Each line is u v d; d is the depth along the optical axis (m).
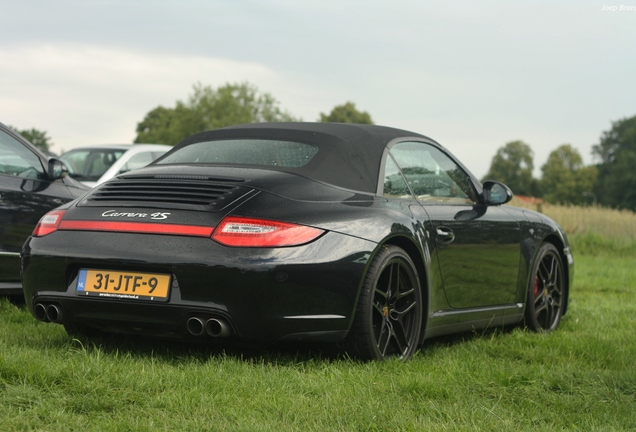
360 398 3.21
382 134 4.67
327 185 4.07
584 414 3.18
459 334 5.40
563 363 4.31
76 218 3.94
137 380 3.21
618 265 14.80
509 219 5.41
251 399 3.14
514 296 5.45
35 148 6.01
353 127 4.62
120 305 3.74
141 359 3.80
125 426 2.68
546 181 138.88
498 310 5.23
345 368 3.79
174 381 3.28
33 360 3.43
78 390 3.05
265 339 3.67
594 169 135.00
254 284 3.57
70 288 3.87
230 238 3.62
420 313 4.34
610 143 117.19
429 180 4.84
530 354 4.57
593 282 10.23
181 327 3.68
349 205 4.00
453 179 5.12
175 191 3.89
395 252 4.08
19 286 5.70
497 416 3.08
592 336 5.28
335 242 3.77
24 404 2.87
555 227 6.02
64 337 4.39
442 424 2.91
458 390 3.46
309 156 4.23
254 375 3.51
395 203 4.32
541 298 5.86
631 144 107.25
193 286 3.61
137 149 12.37
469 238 4.84
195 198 3.80
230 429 2.70
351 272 3.79
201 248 3.62
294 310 3.67
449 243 4.61
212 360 3.77
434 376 3.69
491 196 5.27
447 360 4.26
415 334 4.32
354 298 3.82
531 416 3.15
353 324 3.88
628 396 3.49
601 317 6.57
